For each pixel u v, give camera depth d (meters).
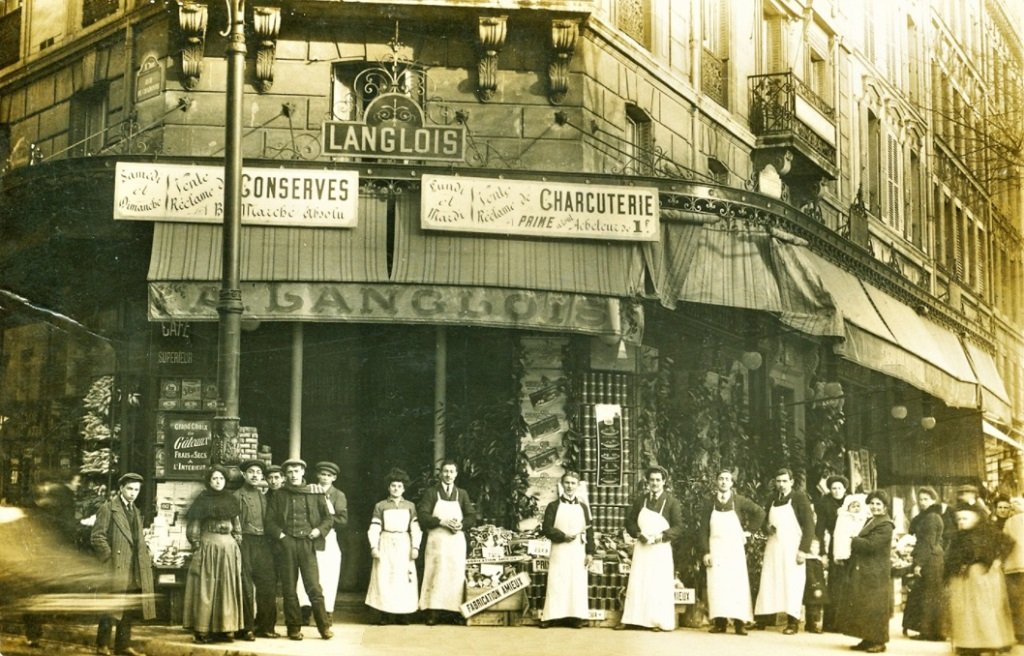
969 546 12.44
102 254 15.88
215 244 14.68
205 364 15.29
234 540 11.55
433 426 15.50
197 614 11.37
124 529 11.46
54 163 15.13
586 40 16.52
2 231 15.90
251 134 15.69
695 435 16.73
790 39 21.77
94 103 17.27
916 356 20.73
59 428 15.96
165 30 15.91
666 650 11.55
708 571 13.20
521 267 15.19
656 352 16.92
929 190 28.47
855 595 12.24
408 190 15.23
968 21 32.03
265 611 11.98
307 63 15.88
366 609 13.88
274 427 15.29
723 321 17.95
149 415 15.30
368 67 16.14
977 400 23.77
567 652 11.27
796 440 18.47
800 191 21.36
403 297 14.77
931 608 13.38
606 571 13.44
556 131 16.28
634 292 15.45
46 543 13.04
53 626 11.95
